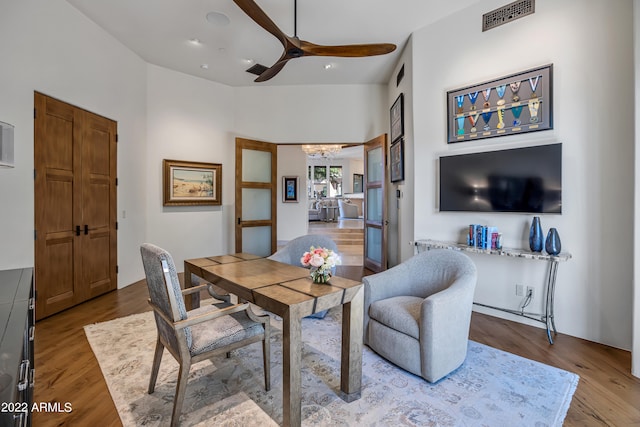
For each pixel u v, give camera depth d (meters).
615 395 1.94
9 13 2.79
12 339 1.05
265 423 1.70
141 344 2.62
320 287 1.90
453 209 3.42
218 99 5.43
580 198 2.71
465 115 3.35
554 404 1.85
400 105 4.28
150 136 4.74
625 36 2.49
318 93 5.52
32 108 2.99
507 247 3.09
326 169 14.23
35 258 3.06
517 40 3.01
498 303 3.23
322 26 3.69
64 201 3.37
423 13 3.45
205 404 1.85
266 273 2.24
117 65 4.07
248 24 3.67
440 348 2.06
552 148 2.78
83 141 3.59
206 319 1.69
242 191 5.40
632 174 2.48
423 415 1.76
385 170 4.89
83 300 3.63
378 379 2.12
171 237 5.00
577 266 2.74
